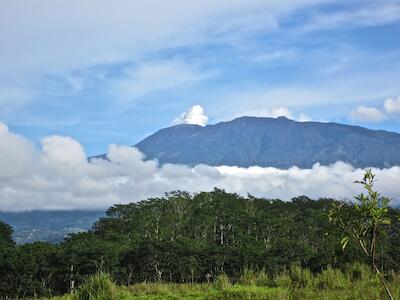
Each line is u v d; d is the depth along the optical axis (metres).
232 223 91.81
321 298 12.86
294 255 60.78
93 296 14.96
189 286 17.97
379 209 5.45
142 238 77.88
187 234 90.44
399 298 11.11
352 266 18.22
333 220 5.68
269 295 13.86
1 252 59.31
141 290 16.73
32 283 57.12
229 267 61.34
